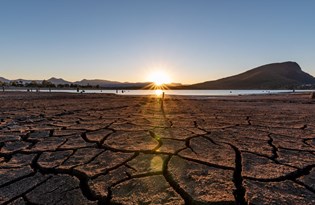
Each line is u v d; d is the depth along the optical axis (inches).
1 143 171.5
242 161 128.1
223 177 108.0
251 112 360.5
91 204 87.0
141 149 150.2
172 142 168.1
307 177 108.1
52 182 105.3
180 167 120.0
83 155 140.7
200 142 168.6
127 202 87.4
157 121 265.1
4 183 104.7
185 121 264.7
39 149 154.3
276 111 376.5
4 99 737.6
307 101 655.8
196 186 99.0
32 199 90.7
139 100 719.1
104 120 275.0
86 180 106.3
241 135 190.5
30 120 278.7
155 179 106.4
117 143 165.8
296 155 139.5
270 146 157.9
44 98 811.4
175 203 86.2
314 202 85.5
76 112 365.4
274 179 105.3
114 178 107.8
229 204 86.3
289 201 86.1
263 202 85.2
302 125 238.5
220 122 257.1
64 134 198.5
